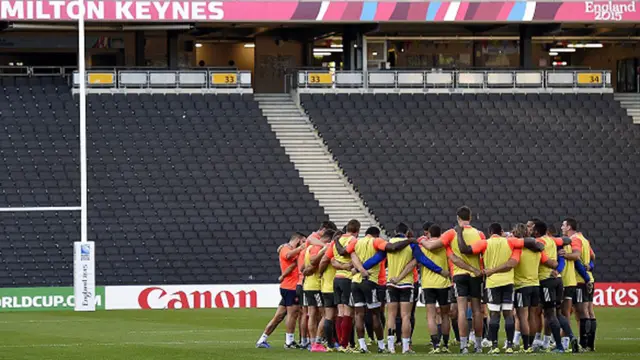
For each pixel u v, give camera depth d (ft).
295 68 597.11
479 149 513.86
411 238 240.32
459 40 614.75
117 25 547.08
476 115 532.73
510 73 549.54
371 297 236.63
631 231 479.00
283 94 545.44
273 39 628.69
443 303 236.84
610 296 422.82
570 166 508.94
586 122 533.96
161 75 526.98
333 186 491.72
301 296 251.19
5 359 228.63
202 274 440.45
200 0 529.04
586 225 480.64
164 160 491.72
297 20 534.37
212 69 531.91
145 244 449.48
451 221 477.36
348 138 514.68
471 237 231.09
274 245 457.27
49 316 372.58
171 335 296.30
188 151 497.46
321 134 515.91
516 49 620.49
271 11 533.55
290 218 471.21
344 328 238.89
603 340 275.59
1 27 530.27
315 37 584.81
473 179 498.28
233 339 282.56
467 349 235.20
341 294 239.09
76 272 354.95
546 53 642.63
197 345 261.85
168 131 506.48
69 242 447.42
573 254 240.53
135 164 487.20
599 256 465.06
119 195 470.80
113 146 494.18
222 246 453.17
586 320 243.81
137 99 520.01
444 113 533.14
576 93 550.36
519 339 254.06
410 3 542.16
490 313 235.81
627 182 503.20
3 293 400.67
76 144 493.77
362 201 484.33
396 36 603.67
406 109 533.14
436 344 234.38
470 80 547.08
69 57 621.31
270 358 223.71
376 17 539.70
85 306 355.15
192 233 456.86
